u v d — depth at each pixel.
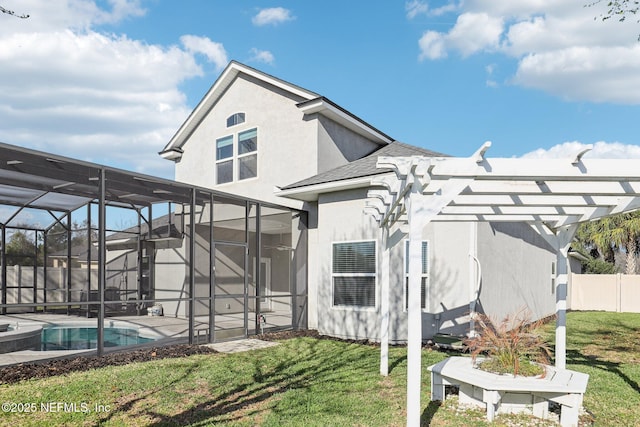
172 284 16.44
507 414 5.77
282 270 16.44
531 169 4.38
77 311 16.56
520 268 14.12
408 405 4.59
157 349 9.73
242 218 15.07
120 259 17.58
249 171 15.39
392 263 11.08
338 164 14.52
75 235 16.64
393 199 6.04
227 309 15.02
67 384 6.88
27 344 10.54
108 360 8.57
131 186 12.23
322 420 5.46
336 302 12.05
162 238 16.23
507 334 6.48
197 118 17.17
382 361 7.64
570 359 9.27
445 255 10.99
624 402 6.31
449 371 6.09
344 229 12.05
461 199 5.65
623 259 34.97
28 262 15.97
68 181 11.25
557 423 5.50
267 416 5.61
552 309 18.94
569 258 23.14
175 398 6.31
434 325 10.90
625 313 20.11
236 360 8.81
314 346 10.48
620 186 4.89
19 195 14.23
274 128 14.80
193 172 17.31
